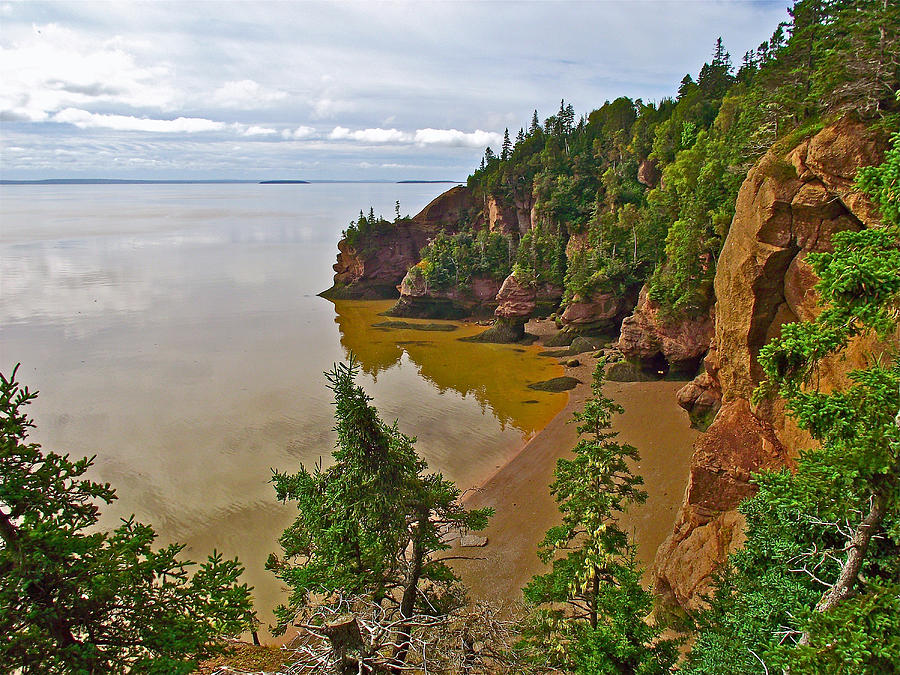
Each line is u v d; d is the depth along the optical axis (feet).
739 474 74.38
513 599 87.10
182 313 309.83
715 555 71.20
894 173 27.35
